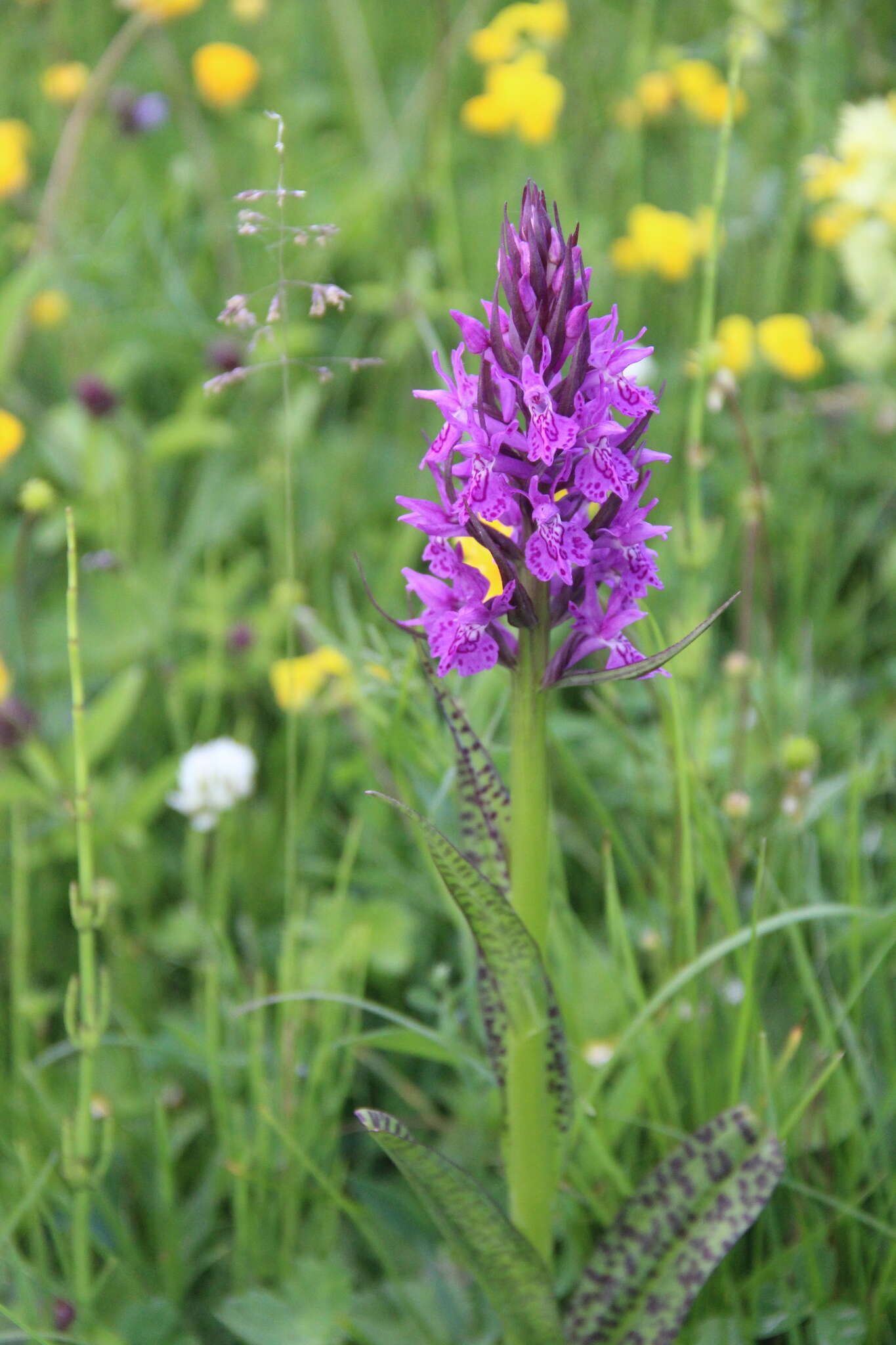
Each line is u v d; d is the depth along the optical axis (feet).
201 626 3.05
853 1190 2.49
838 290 4.04
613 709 2.72
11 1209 2.58
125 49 3.58
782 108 4.02
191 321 3.72
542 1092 2.35
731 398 2.71
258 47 4.95
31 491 2.87
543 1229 2.38
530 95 3.60
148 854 2.90
